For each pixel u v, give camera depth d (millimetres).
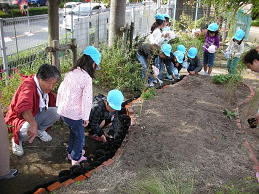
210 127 4492
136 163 3514
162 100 5391
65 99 3367
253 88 6641
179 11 12664
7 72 4941
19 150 3762
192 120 4637
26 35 6711
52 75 3486
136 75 6281
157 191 2795
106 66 6270
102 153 3803
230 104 5492
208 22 10812
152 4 12609
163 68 7176
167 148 3838
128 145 3865
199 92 5938
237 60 6938
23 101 3410
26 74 4977
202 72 7883
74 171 3340
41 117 3865
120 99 3830
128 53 7051
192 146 3924
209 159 3680
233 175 3426
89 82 3309
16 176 3441
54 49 4488
